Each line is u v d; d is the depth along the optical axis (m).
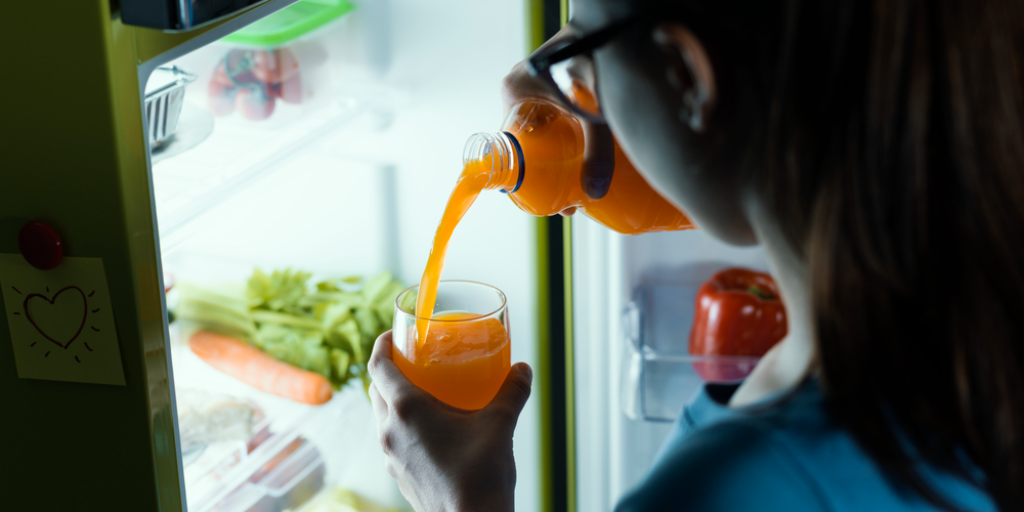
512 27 1.24
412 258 1.42
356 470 1.41
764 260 1.18
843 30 0.35
